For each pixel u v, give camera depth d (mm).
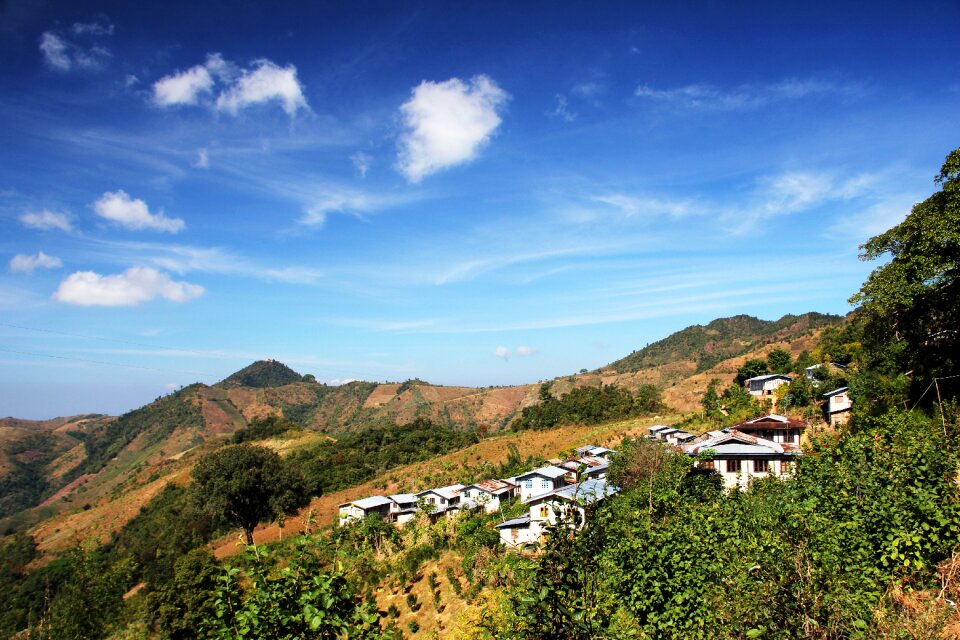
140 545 56438
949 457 12227
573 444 70500
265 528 57750
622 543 12195
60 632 35656
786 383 57906
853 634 6754
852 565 8773
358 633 5754
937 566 9312
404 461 81188
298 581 5809
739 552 10547
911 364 29078
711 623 9094
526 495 48219
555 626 5473
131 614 36250
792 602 6887
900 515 10422
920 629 7184
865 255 26000
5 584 50438
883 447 13625
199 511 54125
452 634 19469
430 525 43969
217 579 5730
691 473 31922
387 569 33500
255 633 5355
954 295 22766
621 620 10383
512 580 6965
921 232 22938
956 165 21828
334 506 62406
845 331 63625
